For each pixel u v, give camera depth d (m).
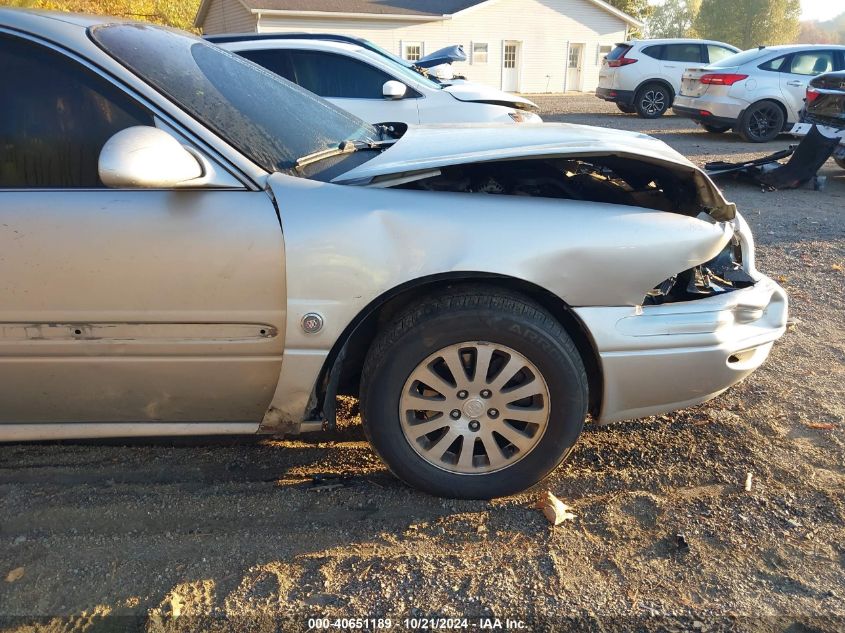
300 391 2.43
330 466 2.88
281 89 3.12
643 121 15.84
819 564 2.31
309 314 2.30
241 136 2.45
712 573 2.27
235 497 2.66
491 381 2.43
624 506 2.61
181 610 2.11
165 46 2.72
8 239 2.21
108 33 2.51
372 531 2.47
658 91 16.12
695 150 11.36
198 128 2.33
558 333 2.39
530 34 28.33
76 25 2.44
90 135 2.30
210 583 2.22
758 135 12.21
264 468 2.86
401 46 26.50
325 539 2.43
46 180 2.29
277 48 6.98
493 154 2.54
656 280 2.43
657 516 2.55
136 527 2.48
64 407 2.46
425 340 2.37
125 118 2.31
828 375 3.62
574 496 2.67
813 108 8.63
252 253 2.26
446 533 2.45
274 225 2.27
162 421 2.55
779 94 11.93
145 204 2.24
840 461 2.87
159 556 2.34
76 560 2.32
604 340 2.43
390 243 2.31
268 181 2.34
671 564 2.31
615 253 2.38
